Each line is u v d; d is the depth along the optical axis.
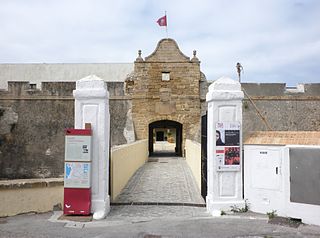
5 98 23.03
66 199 7.08
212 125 7.48
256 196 7.28
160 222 6.58
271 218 6.72
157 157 23.69
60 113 23.09
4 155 22.28
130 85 24.47
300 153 6.52
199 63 24.45
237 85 7.55
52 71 39.06
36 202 7.38
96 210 7.16
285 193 6.71
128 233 5.84
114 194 9.02
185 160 21.14
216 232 5.83
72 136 7.14
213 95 7.45
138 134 23.92
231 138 7.45
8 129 22.66
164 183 11.70
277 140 7.04
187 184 11.48
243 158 7.53
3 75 38.12
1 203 7.04
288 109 23.66
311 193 6.34
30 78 38.06
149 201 8.65
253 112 23.45
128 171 12.34
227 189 7.42
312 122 23.55
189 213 7.45
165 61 24.34
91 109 7.34
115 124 23.78
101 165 7.28
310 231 5.86
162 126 27.86
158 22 24.48
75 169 7.09
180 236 5.63
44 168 22.25
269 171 7.09
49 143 22.62
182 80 24.34
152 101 24.25
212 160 7.46
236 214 7.13
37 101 23.22
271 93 24.00
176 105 24.22
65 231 5.98
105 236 5.68
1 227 6.22
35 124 22.91
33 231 5.96
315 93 24.34
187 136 24.08
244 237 5.56
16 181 7.42
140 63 24.36
